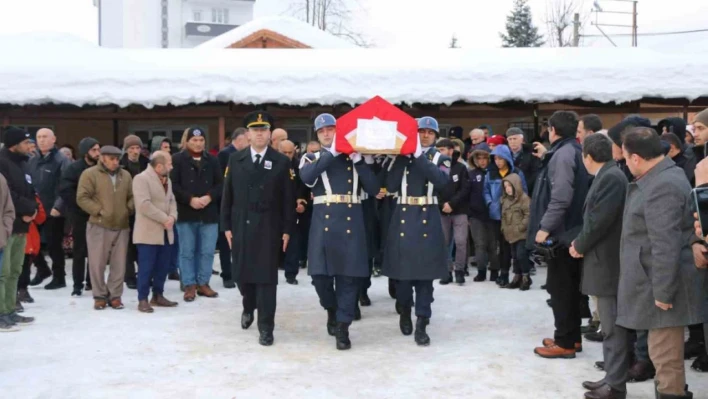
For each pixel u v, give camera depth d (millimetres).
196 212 7805
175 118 13523
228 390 4785
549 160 5508
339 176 5844
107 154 7301
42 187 8695
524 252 8227
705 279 4012
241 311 7281
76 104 11102
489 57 12219
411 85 11133
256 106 11906
